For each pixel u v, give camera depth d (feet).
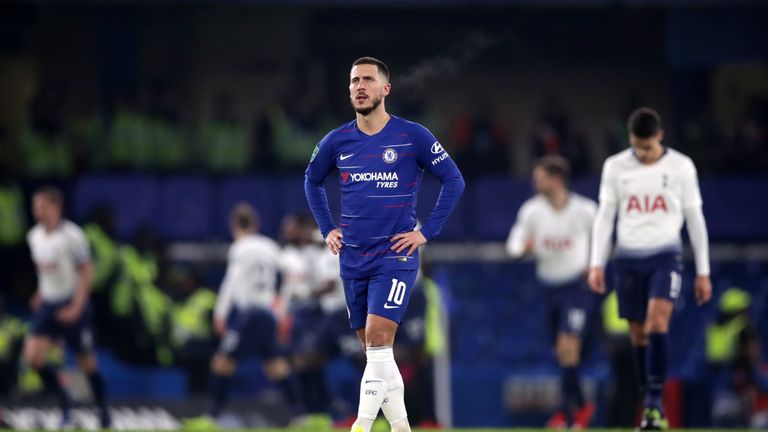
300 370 150.41
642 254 91.20
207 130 218.38
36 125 212.64
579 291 123.54
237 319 143.95
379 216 69.56
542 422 173.99
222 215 204.13
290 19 249.75
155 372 172.76
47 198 127.85
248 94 250.37
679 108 231.91
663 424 89.30
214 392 143.02
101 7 230.89
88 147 216.54
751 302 197.36
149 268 177.27
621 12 242.58
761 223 207.41
